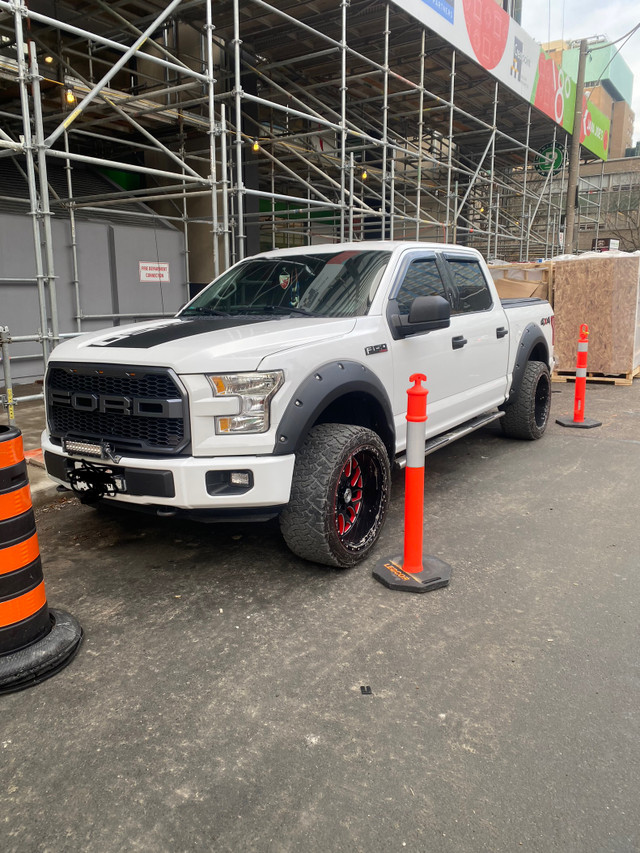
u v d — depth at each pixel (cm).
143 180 1220
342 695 266
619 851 190
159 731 245
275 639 309
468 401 532
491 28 1193
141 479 327
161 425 331
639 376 1152
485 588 360
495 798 211
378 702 261
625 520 465
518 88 1345
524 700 262
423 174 1562
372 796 212
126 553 410
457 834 197
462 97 1382
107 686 273
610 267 1034
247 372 326
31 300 916
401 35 1043
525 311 658
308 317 423
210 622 325
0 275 875
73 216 945
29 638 283
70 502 504
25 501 279
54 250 942
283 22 954
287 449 335
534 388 652
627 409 862
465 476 571
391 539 427
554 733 242
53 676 280
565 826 199
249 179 1146
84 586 364
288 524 356
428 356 462
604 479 560
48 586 364
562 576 375
